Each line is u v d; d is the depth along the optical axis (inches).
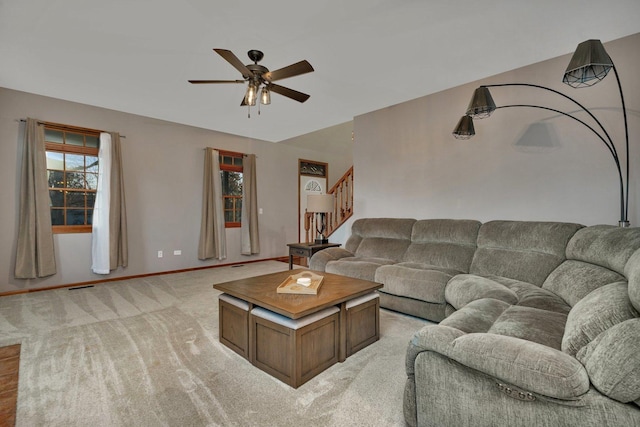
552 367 40.8
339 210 224.2
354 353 88.6
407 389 57.4
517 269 103.4
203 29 96.3
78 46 106.6
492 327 62.4
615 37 102.8
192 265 210.5
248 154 241.4
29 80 134.8
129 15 89.4
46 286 155.7
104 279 172.9
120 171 174.4
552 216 117.7
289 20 91.7
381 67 122.8
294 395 68.7
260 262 242.2
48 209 152.9
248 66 94.2
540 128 120.0
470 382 48.9
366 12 88.0
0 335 99.7
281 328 73.7
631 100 101.7
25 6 85.4
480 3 84.5
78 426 58.4
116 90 145.0
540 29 97.5
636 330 38.0
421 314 111.2
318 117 188.2
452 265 123.3
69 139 162.2
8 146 145.4
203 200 212.2
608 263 70.0
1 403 65.0
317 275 106.7
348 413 62.7
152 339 97.3
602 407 38.6
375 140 176.4
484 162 135.0
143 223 188.4
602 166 107.1
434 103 150.5
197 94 149.4
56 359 84.1
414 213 159.8
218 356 86.6
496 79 130.5
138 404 65.0
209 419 60.5
